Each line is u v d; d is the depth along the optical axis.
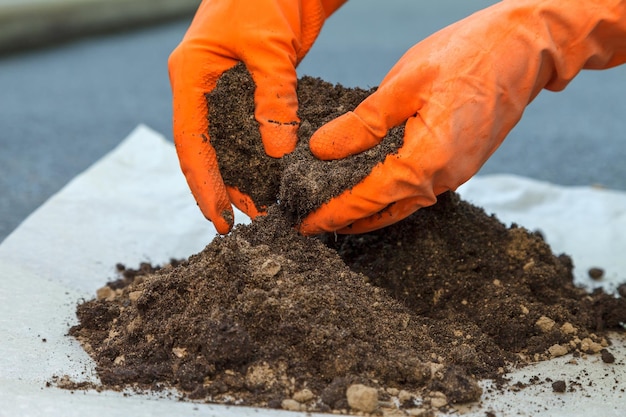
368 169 0.99
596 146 1.53
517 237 1.05
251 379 0.93
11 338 0.98
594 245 1.21
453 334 0.99
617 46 1.04
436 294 1.02
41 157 1.44
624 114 1.78
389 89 1.00
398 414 0.91
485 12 1.01
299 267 0.98
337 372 0.93
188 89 1.03
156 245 1.16
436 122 0.98
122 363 0.95
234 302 0.95
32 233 1.13
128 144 1.34
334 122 1.01
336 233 1.03
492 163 1.45
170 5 2.99
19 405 0.89
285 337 0.94
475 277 1.03
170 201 1.24
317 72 1.83
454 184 1.00
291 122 1.04
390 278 1.03
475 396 0.93
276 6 1.04
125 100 1.86
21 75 2.11
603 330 1.04
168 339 0.95
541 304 1.02
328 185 0.99
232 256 0.96
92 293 1.07
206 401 0.92
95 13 2.75
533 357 0.99
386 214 1.00
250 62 1.03
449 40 1.00
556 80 1.03
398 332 0.97
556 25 1.01
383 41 2.33
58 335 1.00
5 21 2.42
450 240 1.04
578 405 0.93
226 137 1.03
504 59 0.99
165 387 0.93
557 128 1.67
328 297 0.96
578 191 1.30
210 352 0.93
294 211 1.01
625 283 1.11
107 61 2.30
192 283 0.96
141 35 2.71
